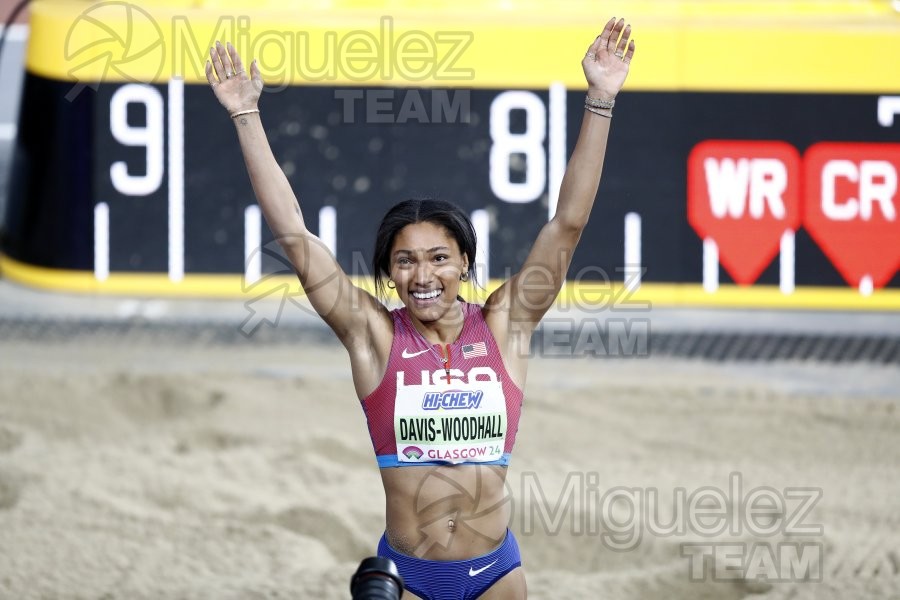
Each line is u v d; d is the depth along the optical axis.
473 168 35.78
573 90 35.59
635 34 35.66
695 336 35.94
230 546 24.20
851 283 35.91
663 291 36.09
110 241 36.53
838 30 35.28
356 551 24.95
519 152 35.75
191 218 36.34
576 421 31.11
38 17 36.91
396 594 13.74
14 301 36.91
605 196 35.94
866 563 23.16
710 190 35.88
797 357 35.38
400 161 35.81
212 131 36.06
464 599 15.72
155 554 23.75
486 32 35.59
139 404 32.06
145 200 36.34
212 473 28.00
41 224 37.16
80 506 25.78
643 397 32.69
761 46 35.44
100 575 22.73
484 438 15.54
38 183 36.97
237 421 30.92
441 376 15.51
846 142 35.59
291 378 33.59
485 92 35.66
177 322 36.28
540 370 34.62
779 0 37.94
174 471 28.00
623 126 35.81
